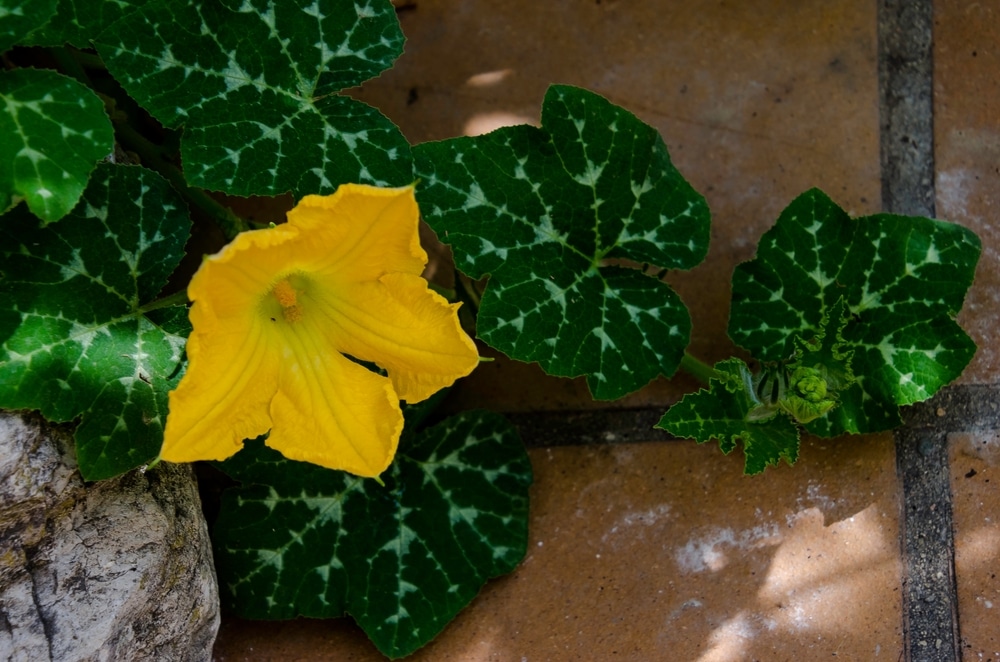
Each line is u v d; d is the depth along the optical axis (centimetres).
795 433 99
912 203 105
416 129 107
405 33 107
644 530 102
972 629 101
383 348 94
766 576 102
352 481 102
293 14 99
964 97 106
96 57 103
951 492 102
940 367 101
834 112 106
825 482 103
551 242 101
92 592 94
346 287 94
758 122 106
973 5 106
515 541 102
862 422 102
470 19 108
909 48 106
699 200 103
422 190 100
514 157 101
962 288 102
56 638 93
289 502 102
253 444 101
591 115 102
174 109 98
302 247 91
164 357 97
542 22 108
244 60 99
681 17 107
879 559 102
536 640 101
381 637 100
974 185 105
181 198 98
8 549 93
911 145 106
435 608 101
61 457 94
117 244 97
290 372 94
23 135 94
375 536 102
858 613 101
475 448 103
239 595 101
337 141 99
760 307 103
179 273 104
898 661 101
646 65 107
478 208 100
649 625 101
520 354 100
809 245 103
